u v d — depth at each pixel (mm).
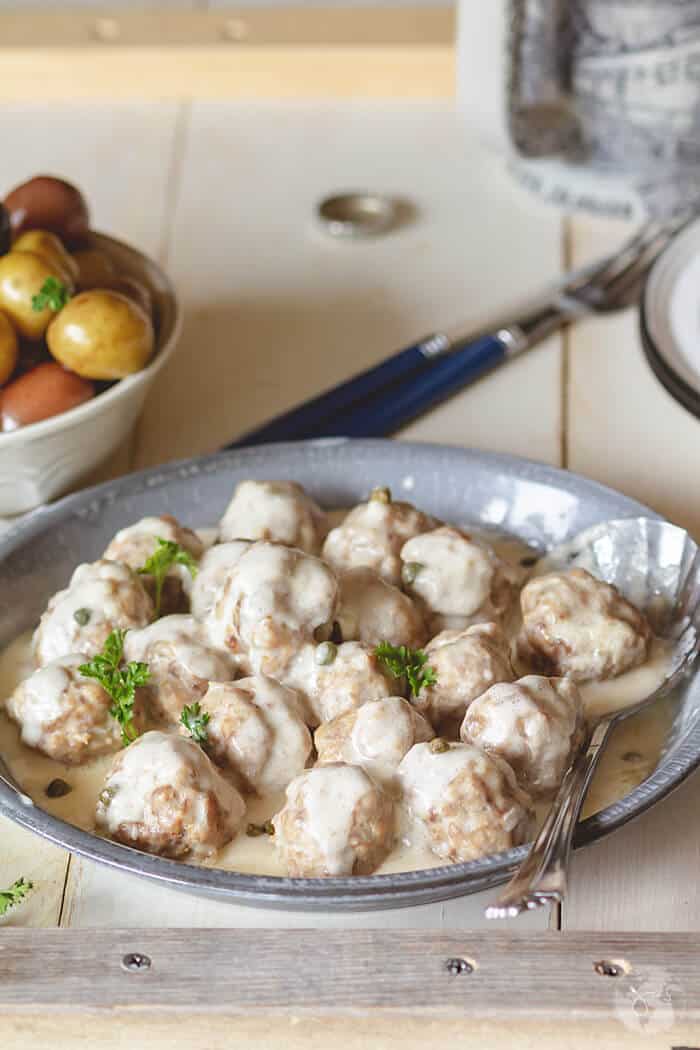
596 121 1121
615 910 748
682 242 1063
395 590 816
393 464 903
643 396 1006
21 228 967
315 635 788
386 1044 703
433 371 1010
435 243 1128
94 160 1216
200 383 1021
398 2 1613
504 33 1081
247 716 762
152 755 747
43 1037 706
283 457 905
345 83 1270
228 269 1113
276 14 1311
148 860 715
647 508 860
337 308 1076
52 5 1672
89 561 872
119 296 899
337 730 761
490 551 837
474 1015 694
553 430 984
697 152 1116
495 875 708
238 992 700
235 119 1255
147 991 701
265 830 755
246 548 828
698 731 753
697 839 770
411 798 739
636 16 1073
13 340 900
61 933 721
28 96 1286
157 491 890
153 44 1277
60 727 777
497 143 1135
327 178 1190
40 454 894
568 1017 692
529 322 1049
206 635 800
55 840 725
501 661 784
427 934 715
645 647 816
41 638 814
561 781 755
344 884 704
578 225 1140
